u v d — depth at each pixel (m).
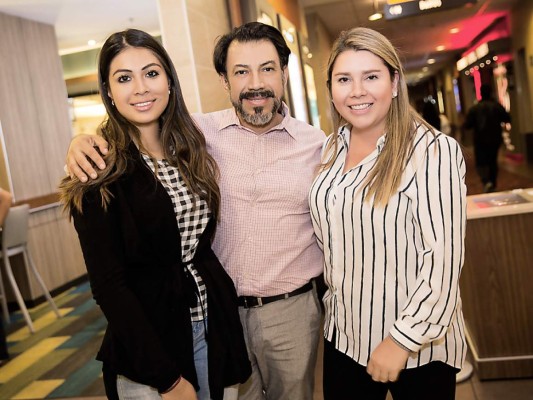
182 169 1.55
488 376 2.82
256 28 1.75
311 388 1.94
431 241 1.31
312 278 1.90
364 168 1.46
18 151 5.84
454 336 1.48
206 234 1.60
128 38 1.49
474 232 2.76
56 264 5.97
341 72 1.42
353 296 1.49
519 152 10.91
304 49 7.02
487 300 2.79
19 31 5.98
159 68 1.51
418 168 1.34
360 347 1.51
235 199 1.80
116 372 1.44
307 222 1.86
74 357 4.03
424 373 1.48
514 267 2.75
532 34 9.38
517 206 2.72
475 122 8.45
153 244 1.45
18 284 5.55
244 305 1.85
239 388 1.86
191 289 1.53
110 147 1.45
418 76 25.20
